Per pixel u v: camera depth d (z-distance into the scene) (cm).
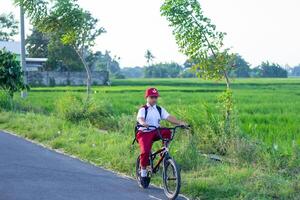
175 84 7550
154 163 1135
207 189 961
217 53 1524
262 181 983
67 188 993
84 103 1995
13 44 6406
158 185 1048
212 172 1091
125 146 1335
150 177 1009
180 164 1150
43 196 923
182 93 4438
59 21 2298
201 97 3697
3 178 1061
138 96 3791
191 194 952
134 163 1187
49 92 4328
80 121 1888
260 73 16250
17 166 1195
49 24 2311
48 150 1439
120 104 2784
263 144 1269
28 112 2253
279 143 1338
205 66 1533
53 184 1023
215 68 1528
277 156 1167
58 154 1379
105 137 1534
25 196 916
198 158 1182
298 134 1526
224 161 1197
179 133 1414
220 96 1460
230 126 1380
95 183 1046
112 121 1903
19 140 1608
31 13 2308
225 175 1035
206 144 1373
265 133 1583
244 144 1238
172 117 990
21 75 2602
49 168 1182
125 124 1709
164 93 4412
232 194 932
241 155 1209
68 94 2167
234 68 1539
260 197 901
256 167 1123
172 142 1293
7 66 2553
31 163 1237
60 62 7256
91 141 1489
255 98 3662
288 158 1172
